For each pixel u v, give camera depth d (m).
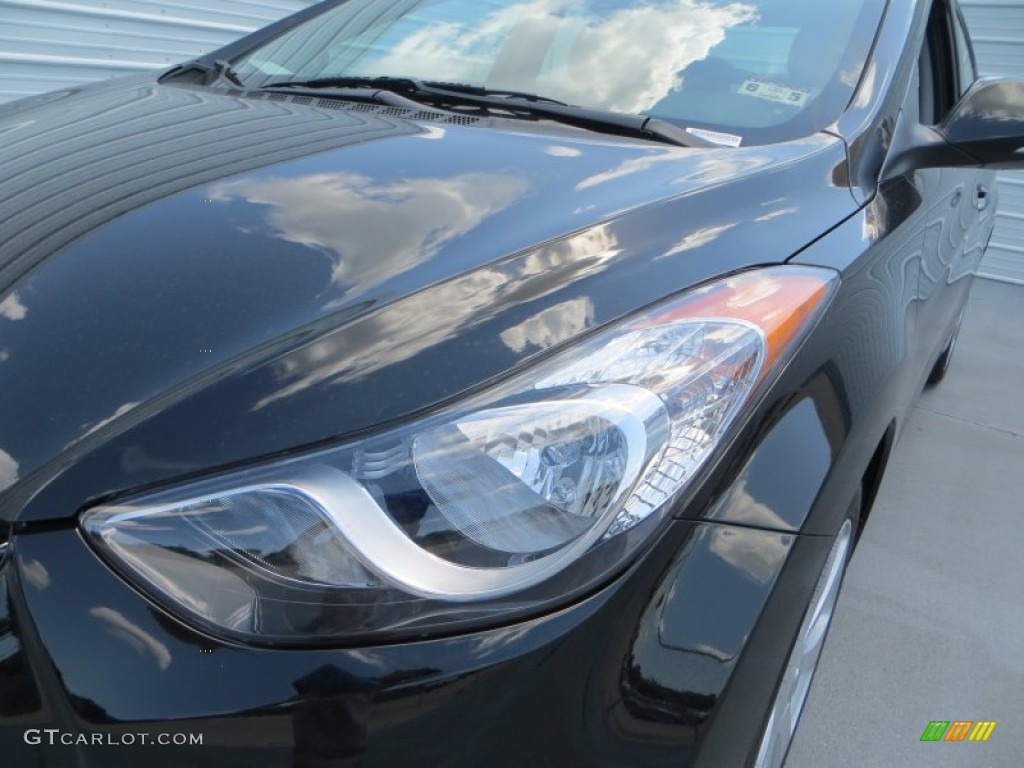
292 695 0.81
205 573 0.83
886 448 1.65
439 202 1.28
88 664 0.81
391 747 0.82
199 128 1.60
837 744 1.78
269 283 1.07
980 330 5.09
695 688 0.92
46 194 1.31
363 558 0.85
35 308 1.04
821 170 1.54
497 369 0.96
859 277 1.38
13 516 0.85
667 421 0.98
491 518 0.89
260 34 2.40
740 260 1.21
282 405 0.90
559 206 1.28
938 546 2.57
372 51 2.14
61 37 4.38
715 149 1.59
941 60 2.41
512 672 0.84
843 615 2.20
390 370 0.94
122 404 0.92
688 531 0.96
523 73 1.95
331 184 1.33
